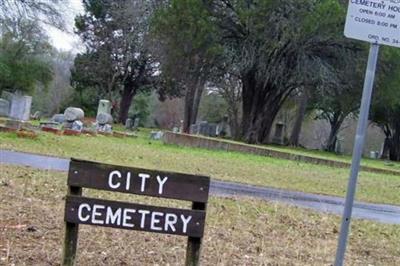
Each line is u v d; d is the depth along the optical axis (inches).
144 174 145.4
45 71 1955.0
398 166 1232.8
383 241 280.4
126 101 2068.2
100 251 190.5
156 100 2566.4
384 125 2154.3
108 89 2032.5
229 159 718.5
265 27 1174.3
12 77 1833.2
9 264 166.4
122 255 189.2
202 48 1208.8
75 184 145.1
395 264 231.0
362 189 565.3
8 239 189.8
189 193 146.6
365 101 157.0
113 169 144.9
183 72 1349.7
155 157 605.9
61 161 459.5
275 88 1381.6
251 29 1192.8
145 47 1595.7
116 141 799.1
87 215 145.8
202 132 1551.4
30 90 1920.5
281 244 235.1
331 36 1182.9
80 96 2117.4
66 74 2277.3
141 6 1614.2
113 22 1907.0
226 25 1243.2
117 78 2012.8
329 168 802.2
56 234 203.2
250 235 245.1
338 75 1300.4
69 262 149.2
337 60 1294.3
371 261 230.7
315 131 2770.7
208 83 1685.5
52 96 2167.8
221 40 1258.0
